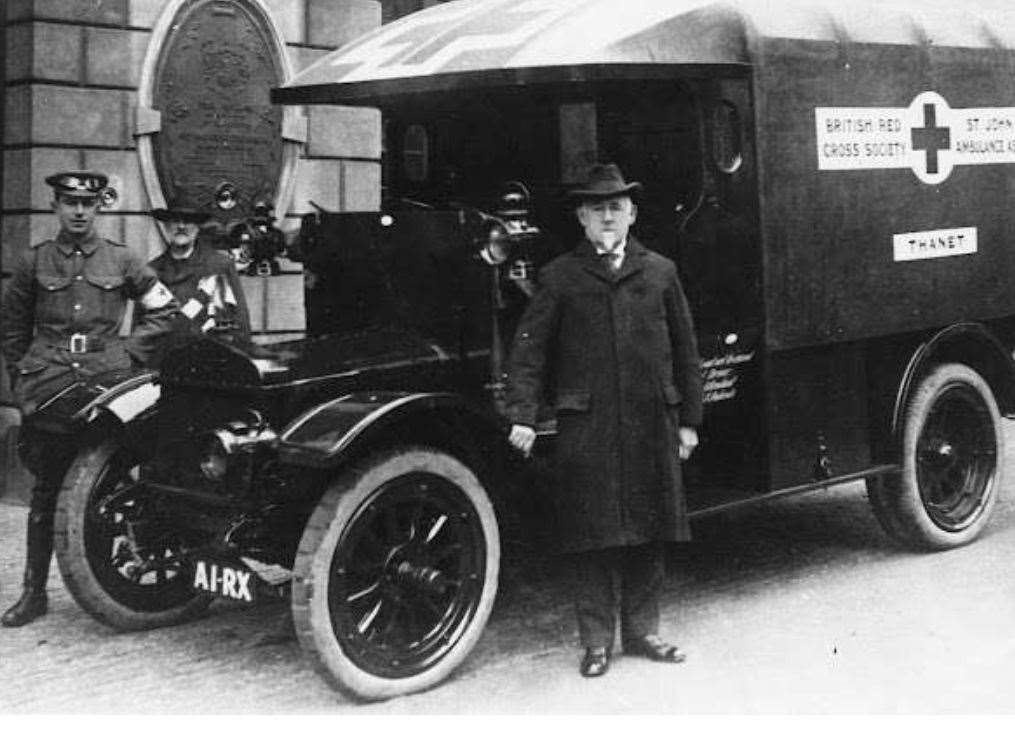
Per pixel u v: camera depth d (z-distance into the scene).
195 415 4.59
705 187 5.04
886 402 5.84
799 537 6.47
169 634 5.10
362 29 8.65
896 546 6.24
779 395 5.32
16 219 7.35
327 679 4.20
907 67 5.78
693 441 4.62
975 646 4.75
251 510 4.39
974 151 6.10
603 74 4.55
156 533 5.01
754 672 4.52
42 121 7.26
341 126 8.57
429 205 5.32
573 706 4.22
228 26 7.88
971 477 6.24
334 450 4.00
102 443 5.01
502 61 4.50
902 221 5.75
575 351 4.48
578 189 4.48
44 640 5.03
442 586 4.36
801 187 5.34
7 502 7.54
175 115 7.69
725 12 5.08
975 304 6.12
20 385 5.38
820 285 5.42
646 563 4.66
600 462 4.43
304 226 5.24
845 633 4.93
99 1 7.41
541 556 6.03
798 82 5.32
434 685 4.40
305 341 4.75
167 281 6.42
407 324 4.86
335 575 4.16
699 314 5.06
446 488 4.40
